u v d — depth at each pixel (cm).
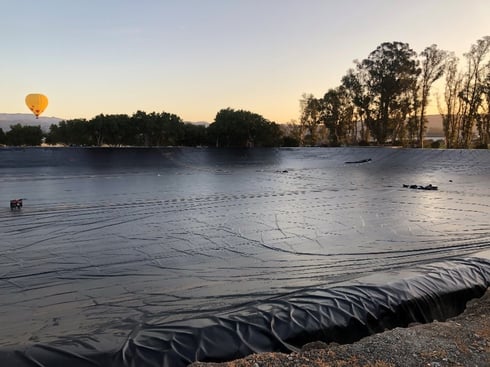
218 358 268
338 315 318
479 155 2006
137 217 820
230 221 783
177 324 301
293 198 1088
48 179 1606
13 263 511
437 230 704
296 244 613
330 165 2395
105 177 1698
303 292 379
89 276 464
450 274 400
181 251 571
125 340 285
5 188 1302
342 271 486
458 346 275
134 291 417
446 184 1406
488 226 733
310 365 251
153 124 3262
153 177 1716
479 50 2661
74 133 3167
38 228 713
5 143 3105
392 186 1356
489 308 348
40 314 362
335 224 755
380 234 677
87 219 796
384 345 276
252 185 1413
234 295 405
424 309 349
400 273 407
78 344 275
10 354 254
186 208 928
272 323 302
